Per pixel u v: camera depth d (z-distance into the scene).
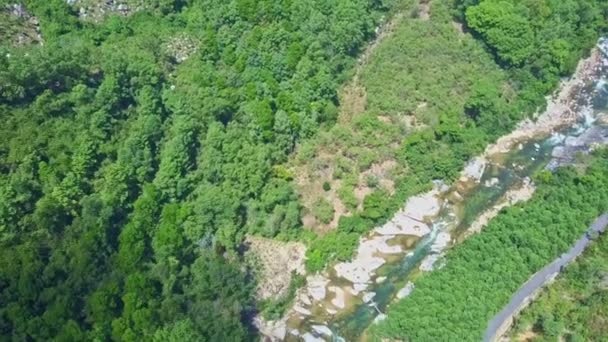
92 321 128.00
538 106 178.38
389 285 149.25
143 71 155.12
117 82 152.25
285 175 156.62
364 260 152.25
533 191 164.38
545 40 181.88
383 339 137.38
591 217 155.00
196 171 151.62
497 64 181.38
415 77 174.50
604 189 158.75
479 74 178.50
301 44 166.75
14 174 137.88
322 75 164.25
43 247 134.50
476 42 182.12
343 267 151.00
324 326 143.38
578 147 172.75
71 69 151.50
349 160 160.38
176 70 165.12
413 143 163.38
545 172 165.00
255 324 142.88
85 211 138.38
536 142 173.88
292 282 148.62
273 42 165.25
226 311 134.75
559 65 181.25
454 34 182.75
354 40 174.50
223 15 168.62
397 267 152.00
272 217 152.50
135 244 136.62
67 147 145.12
